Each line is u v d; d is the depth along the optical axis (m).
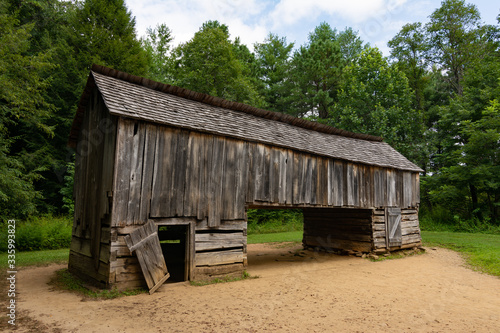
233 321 5.44
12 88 14.16
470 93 24.67
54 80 21.08
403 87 26.73
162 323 5.25
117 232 7.00
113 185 7.05
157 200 7.66
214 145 8.90
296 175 10.78
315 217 15.50
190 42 28.66
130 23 25.12
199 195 8.40
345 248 14.09
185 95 10.08
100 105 8.67
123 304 6.23
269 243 18.09
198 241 8.30
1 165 14.88
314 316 5.82
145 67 25.00
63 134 21.86
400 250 14.34
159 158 7.84
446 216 24.12
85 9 22.95
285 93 35.56
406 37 30.80
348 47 36.44
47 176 21.58
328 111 31.50
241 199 9.27
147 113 7.86
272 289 7.80
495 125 21.20
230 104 10.94
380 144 16.53
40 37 22.70
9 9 20.33
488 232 20.17
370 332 5.11
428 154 26.38
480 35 28.70
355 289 8.02
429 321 5.71
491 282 9.12
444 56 29.97
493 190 22.39
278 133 11.16
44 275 9.12
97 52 22.41
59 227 16.02
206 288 7.66
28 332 4.75
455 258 13.18
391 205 14.09
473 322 5.71
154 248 7.41
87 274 8.16
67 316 5.49
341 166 12.31
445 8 29.16
